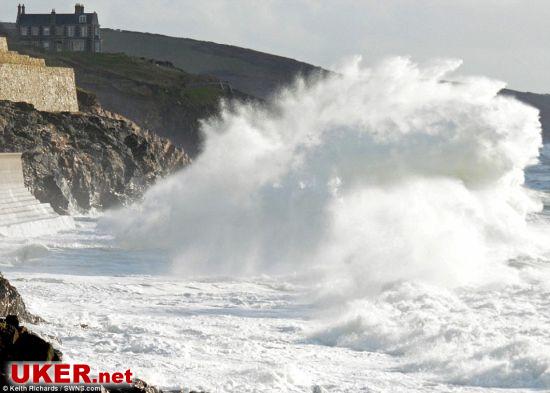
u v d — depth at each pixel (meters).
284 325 73.31
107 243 126.44
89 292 86.81
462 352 61.91
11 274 98.00
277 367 57.69
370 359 62.56
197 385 52.22
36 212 162.25
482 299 80.69
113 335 64.06
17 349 45.41
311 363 60.72
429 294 81.19
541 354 58.72
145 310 78.69
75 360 54.59
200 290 90.69
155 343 61.31
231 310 80.12
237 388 52.31
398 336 67.00
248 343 65.38
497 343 63.88
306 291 89.44
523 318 72.69
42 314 71.38
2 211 149.75
